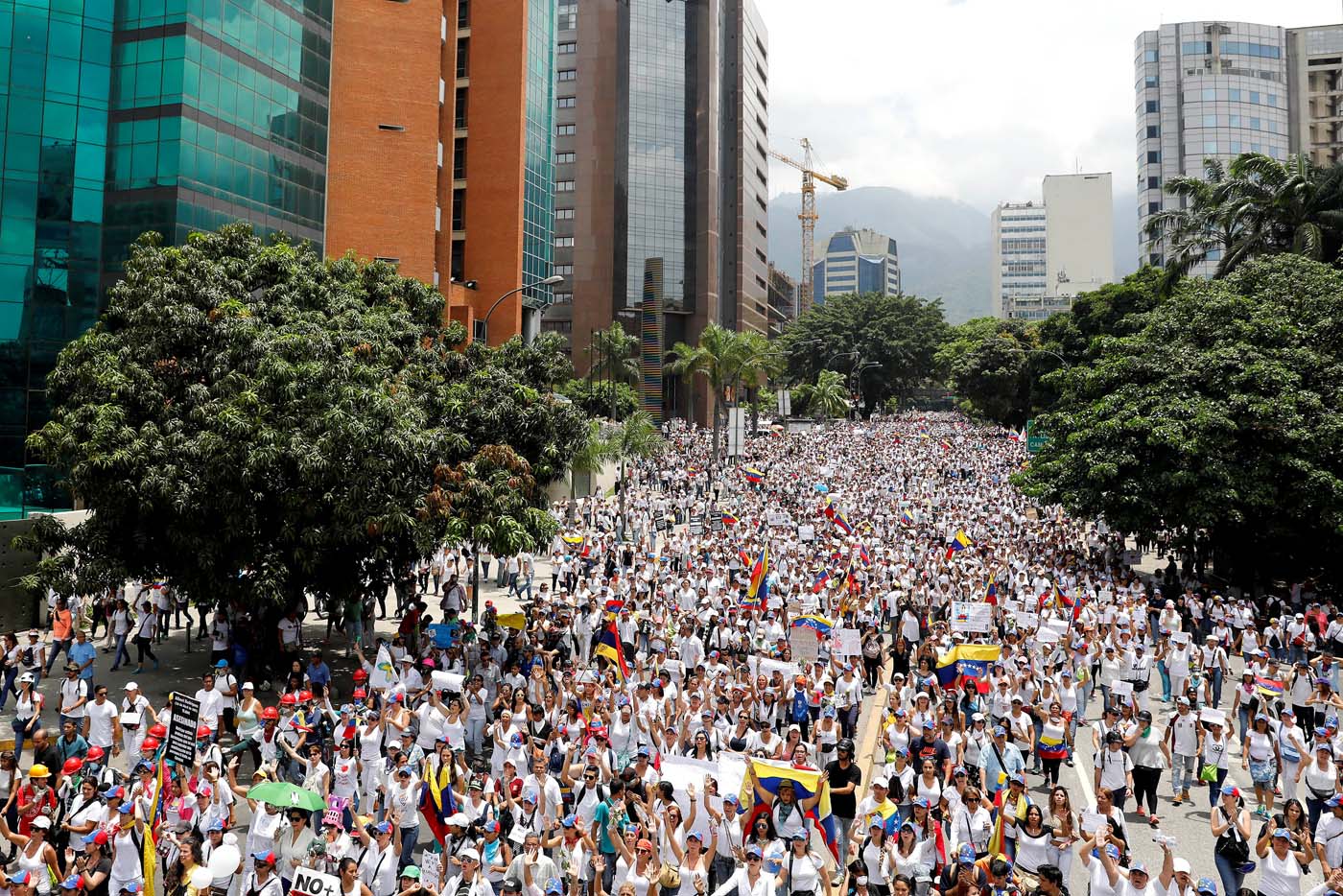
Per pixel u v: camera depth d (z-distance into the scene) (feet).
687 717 47.83
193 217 122.72
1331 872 34.55
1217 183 174.40
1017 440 279.28
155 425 63.41
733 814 35.73
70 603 82.02
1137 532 113.60
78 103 119.65
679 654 65.26
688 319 379.96
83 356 67.97
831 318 476.54
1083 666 65.31
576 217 361.51
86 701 51.11
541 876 33.58
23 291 115.65
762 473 192.34
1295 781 46.50
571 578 102.37
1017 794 36.45
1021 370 311.06
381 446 63.52
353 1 162.81
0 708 64.08
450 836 38.42
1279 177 158.40
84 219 119.65
